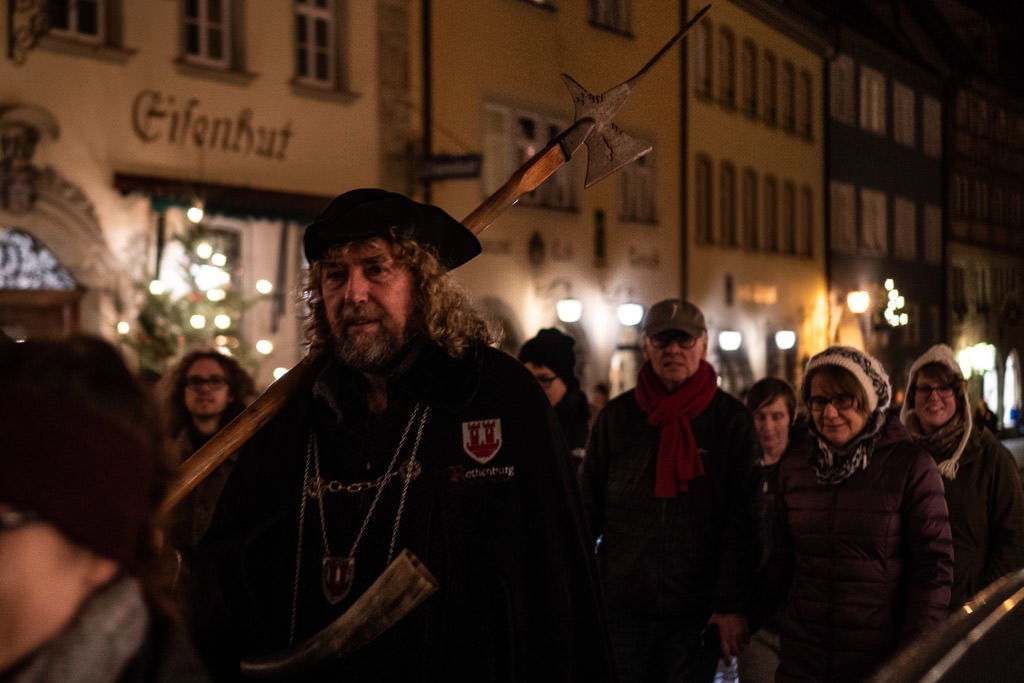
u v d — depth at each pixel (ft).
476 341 10.05
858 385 14.69
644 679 17.65
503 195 10.69
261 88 53.01
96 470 4.20
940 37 149.59
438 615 9.40
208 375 17.97
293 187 54.34
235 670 9.69
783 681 15.16
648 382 18.25
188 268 47.19
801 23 105.09
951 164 148.77
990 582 16.67
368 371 9.85
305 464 9.92
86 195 46.34
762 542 17.37
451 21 62.90
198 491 16.02
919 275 137.59
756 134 99.04
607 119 11.10
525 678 9.50
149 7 48.67
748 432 17.61
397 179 59.41
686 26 11.28
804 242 109.91
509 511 9.63
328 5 56.65
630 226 80.02
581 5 73.92
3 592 4.12
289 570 9.82
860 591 14.64
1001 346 161.68
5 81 44.16
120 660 4.35
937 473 14.73
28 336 4.59
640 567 17.63
